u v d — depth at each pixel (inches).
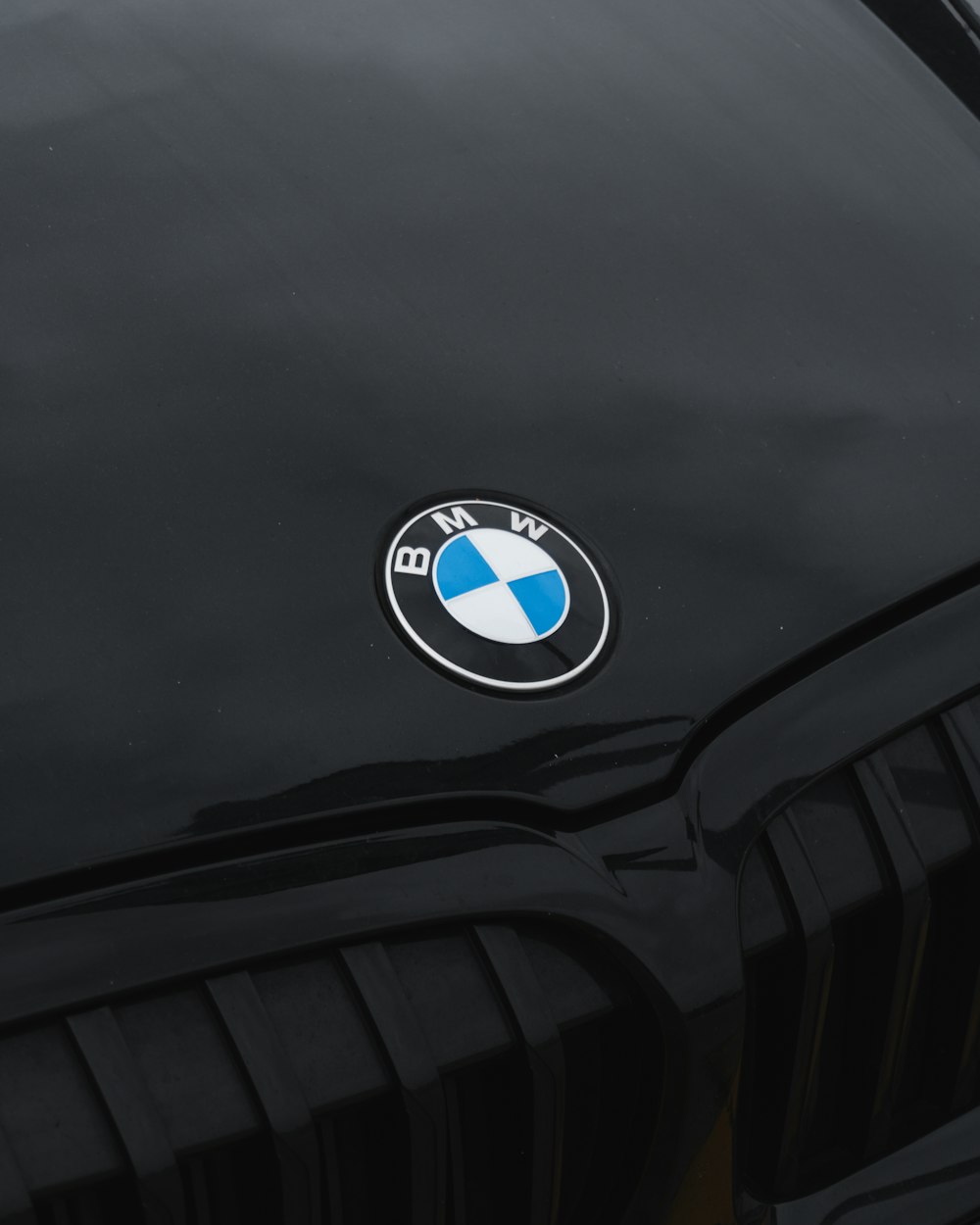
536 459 52.8
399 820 49.1
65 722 48.6
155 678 49.2
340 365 53.3
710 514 52.9
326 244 55.2
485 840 49.2
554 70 60.0
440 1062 48.4
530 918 49.1
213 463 51.6
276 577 50.5
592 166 57.9
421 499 51.8
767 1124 52.4
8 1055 46.9
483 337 54.3
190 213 55.4
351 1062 48.1
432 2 61.4
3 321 53.0
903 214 58.9
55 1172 46.7
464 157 57.5
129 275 54.1
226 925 47.8
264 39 59.5
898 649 52.6
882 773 52.1
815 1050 51.9
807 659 52.0
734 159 58.9
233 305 53.9
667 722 50.8
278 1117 47.6
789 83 61.4
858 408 55.2
